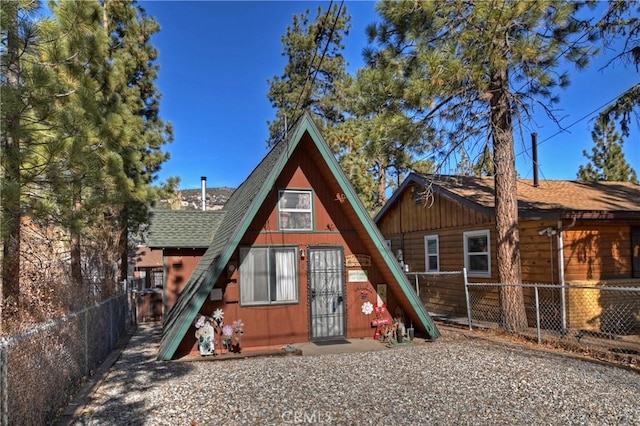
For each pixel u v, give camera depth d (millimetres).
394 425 4543
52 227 9516
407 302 9570
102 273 13625
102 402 5473
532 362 6992
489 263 11781
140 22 18594
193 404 5316
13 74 5988
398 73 8820
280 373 6715
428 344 8898
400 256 15680
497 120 9500
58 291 9305
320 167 9680
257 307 9148
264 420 4742
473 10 7930
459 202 12531
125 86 15273
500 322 9711
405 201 16141
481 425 4504
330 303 9656
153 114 19391
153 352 8969
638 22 8914
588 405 5008
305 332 9398
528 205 11086
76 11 6617
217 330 8797
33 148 6121
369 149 9344
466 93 8930
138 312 14891
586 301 10227
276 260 9422
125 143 8469
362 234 9781
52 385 4938
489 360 7215
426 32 8398
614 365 6750
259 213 9375
